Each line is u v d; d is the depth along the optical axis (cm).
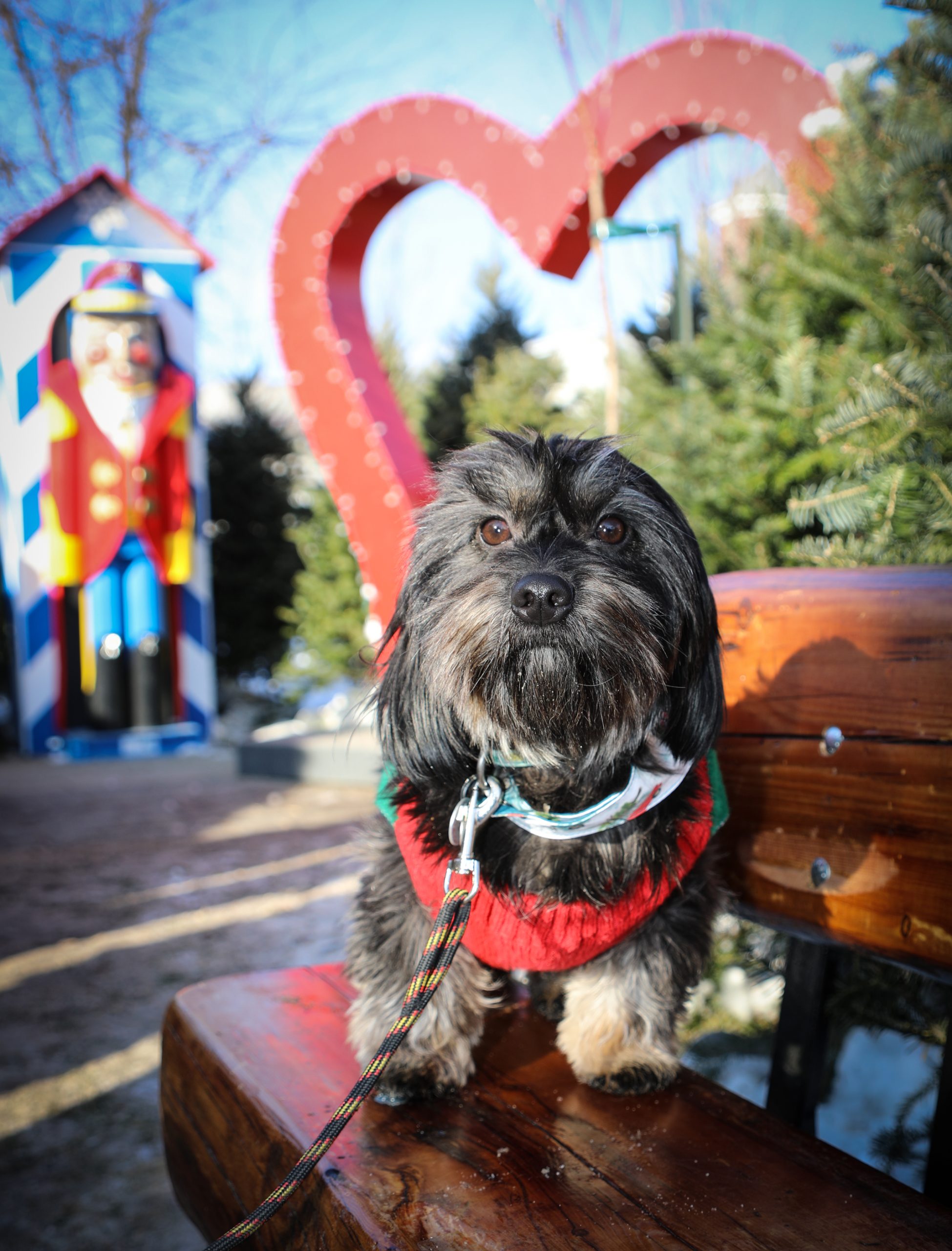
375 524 459
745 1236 108
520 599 140
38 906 464
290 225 472
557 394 1116
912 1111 217
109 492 915
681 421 280
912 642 139
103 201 940
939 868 132
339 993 186
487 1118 137
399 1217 112
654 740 149
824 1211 113
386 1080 143
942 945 130
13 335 930
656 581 151
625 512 151
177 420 952
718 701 153
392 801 156
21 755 950
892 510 192
